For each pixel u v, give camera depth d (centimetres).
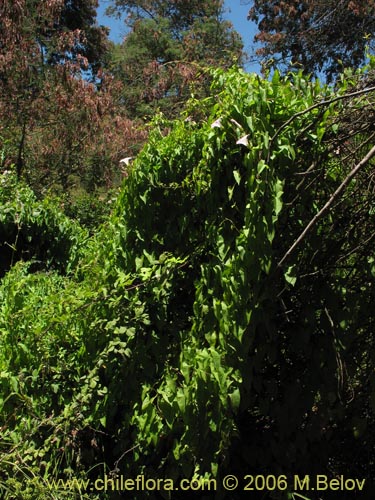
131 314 279
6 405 294
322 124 248
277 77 258
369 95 251
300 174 247
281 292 248
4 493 262
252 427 278
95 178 1261
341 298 260
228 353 244
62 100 1139
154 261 277
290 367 268
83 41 1235
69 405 282
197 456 250
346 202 263
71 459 277
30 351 296
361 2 1236
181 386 261
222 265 256
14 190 598
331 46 1319
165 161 291
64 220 584
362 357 272
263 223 240
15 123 1128
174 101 1252
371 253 260
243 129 255
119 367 285
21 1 1120
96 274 304
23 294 339
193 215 284
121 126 1295
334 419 276
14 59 1115
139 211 294
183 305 287
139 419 261
